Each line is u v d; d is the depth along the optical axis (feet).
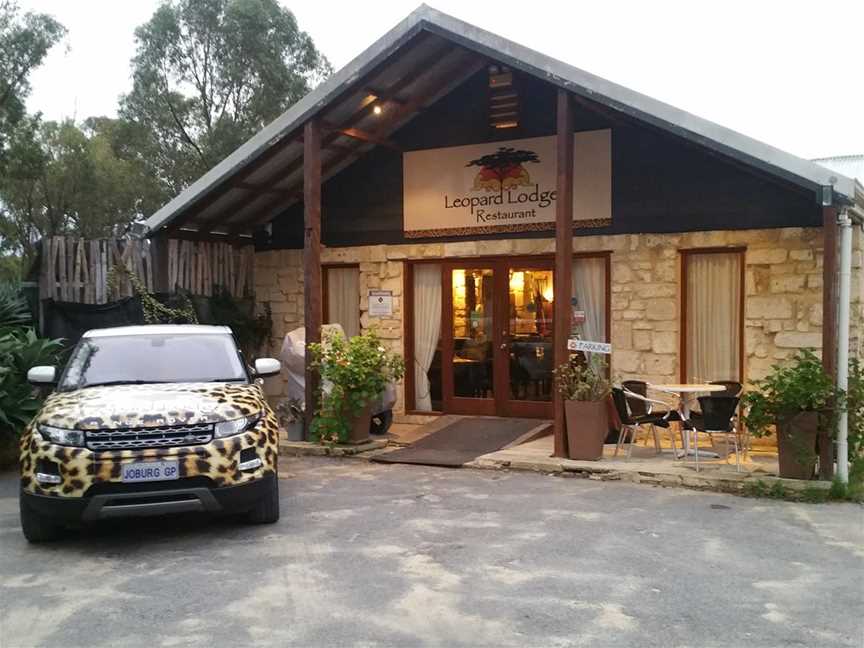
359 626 14.80
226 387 22.31
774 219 32.78
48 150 95.35
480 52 30.48
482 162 38.58
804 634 14.35
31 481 19.52
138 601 16.25
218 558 19.03
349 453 32.42
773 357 32.78
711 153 29.43
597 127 35.96
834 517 22.57
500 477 28.32
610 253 35.81
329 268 43.09
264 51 95.55
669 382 34.60
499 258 38.75
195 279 40.73
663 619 15.07
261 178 38.70
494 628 14.66
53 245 36.96
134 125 98.43
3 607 16.05
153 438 19.61
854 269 32.24
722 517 22.61
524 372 38.52
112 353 24.02
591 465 28.32
